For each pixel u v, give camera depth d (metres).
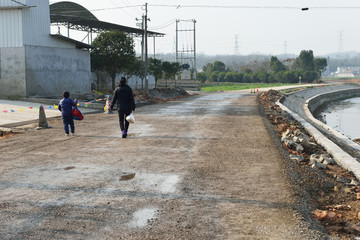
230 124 13.17
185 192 5.26
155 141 9.55
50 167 6.78
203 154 7.89
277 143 9.25
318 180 6.08
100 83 38.25
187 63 73.62
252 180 5.86
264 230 3.93
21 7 22.20
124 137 10.09
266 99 30.12
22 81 22.91
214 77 115.44
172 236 3.79
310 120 27.88
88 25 41.09
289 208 4.60
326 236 3.88
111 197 5.05
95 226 4.05
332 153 8.80
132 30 47.25
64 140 9.77
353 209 4.86
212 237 3.77
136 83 48.38
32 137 10.34
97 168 6.69
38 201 4.88
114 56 34.97
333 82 114.94
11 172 6.42
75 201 4.88
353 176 6.81
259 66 165.38
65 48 26.72
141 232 3.89
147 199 4.96
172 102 26.89
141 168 6.68
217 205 4.71
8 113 16.42
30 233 3.87
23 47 22.69
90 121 14.30
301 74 106.19
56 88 25.88
